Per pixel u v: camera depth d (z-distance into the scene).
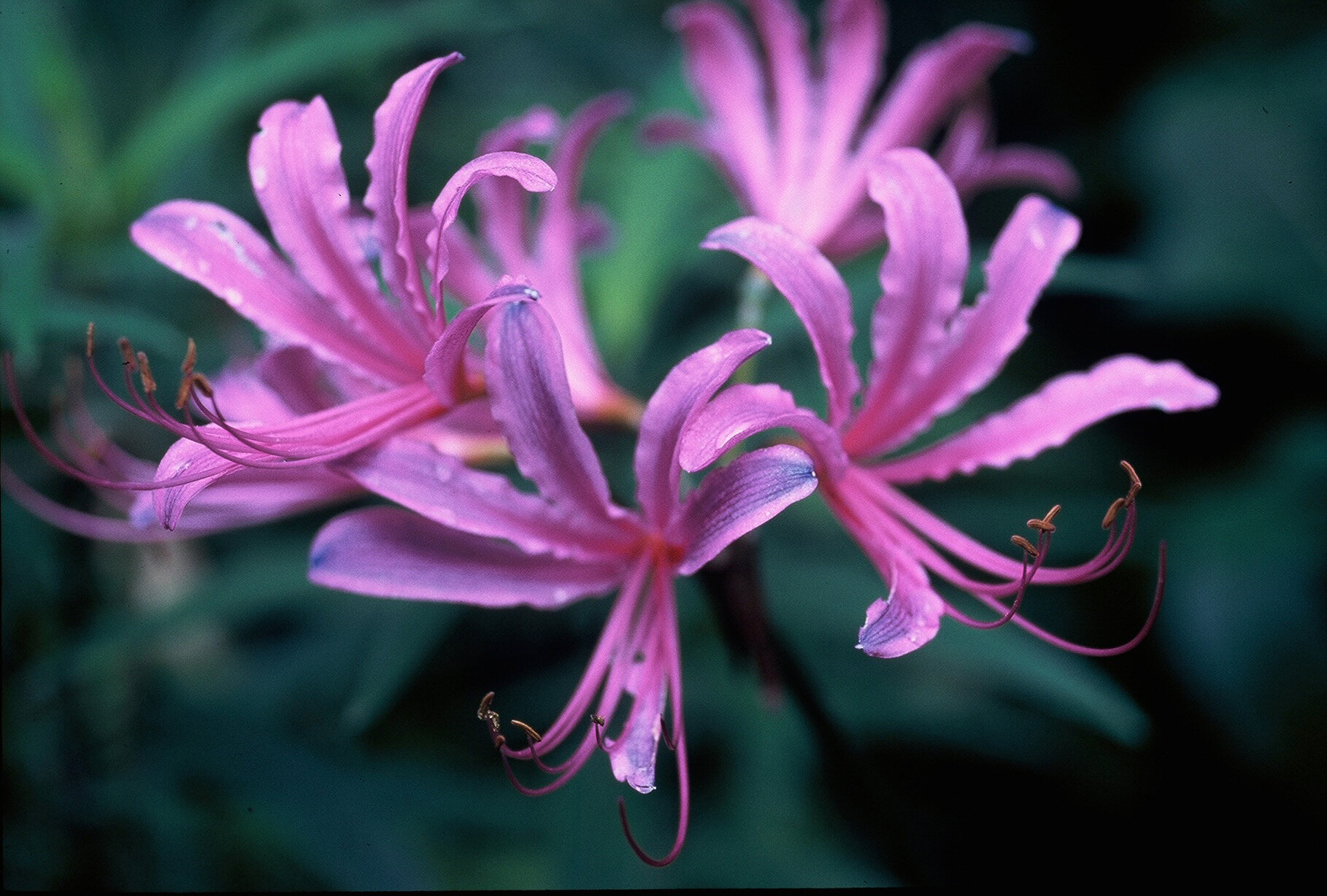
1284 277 0.63
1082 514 0.57
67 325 0.49
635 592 0.45
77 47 0.57
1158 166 0.66
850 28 0.50
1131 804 0.60
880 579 0.53
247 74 0.53
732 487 0.43
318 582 0.44
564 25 0.59
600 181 0.59
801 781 0.54
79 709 0.53
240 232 0.44
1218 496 0.60
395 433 0.44
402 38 0.54
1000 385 0.62
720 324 0.53
